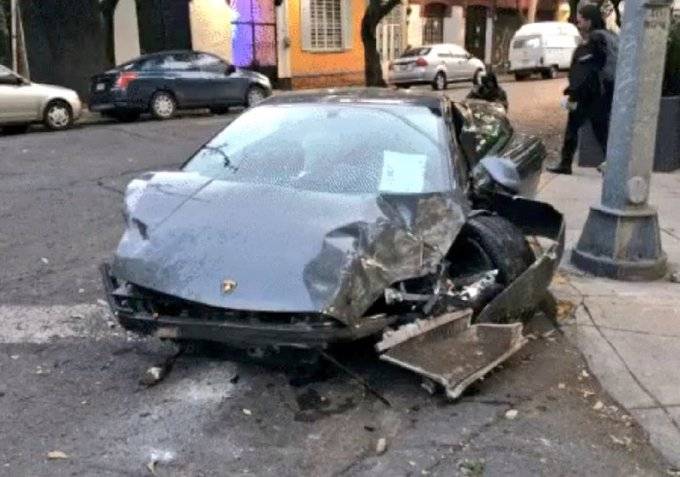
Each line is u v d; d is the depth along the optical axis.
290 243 3.76
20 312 5.19
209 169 4.84
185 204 4.24
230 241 3.82
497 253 4.41
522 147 6.84
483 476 3.31
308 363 3.84
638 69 5.57
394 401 3.92
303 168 4.64
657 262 5.83
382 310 3.85
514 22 36.25
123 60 20.73
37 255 6.50
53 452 3.49
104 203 8.43
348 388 4.05
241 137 5.10
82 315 5.14
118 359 4.46
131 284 3.84
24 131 14.95
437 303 4.03
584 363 4.39
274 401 3.94
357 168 4.60
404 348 3.90
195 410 3.86
